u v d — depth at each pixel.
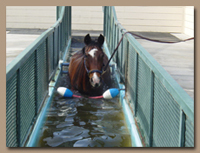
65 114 5.12
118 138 4.29
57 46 7.94
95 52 5.17
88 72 5.26
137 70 4.66
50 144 4.02
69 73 6.80
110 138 4.27
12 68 2.97
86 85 5.73
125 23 15.39
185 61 7.21
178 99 2.42
